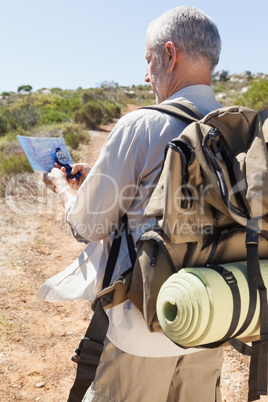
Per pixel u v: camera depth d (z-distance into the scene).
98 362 1.47
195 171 1.32
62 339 3.73
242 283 1.30
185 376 1.70
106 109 26.72
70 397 1.49
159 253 1.36
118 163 1.52
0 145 13.62
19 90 62.19
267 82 22.45
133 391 1.57
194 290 1.25
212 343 1.39
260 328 1.33
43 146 1.96
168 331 1.32
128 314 1.50
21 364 3.31
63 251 5.88
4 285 4.67
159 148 1.50
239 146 1.38
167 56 1.64
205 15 1.62
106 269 1.55
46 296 1.78
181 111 1.54
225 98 37.16
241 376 3.11
